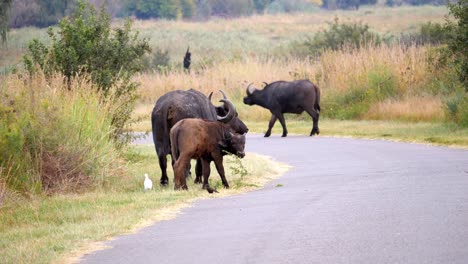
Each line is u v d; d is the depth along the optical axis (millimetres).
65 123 58781
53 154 57031
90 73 74125
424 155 72000
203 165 54562
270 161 73250
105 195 52938
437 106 109500
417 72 127000
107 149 61531
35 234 40938
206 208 46812
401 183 53000
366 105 122188
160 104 59125
